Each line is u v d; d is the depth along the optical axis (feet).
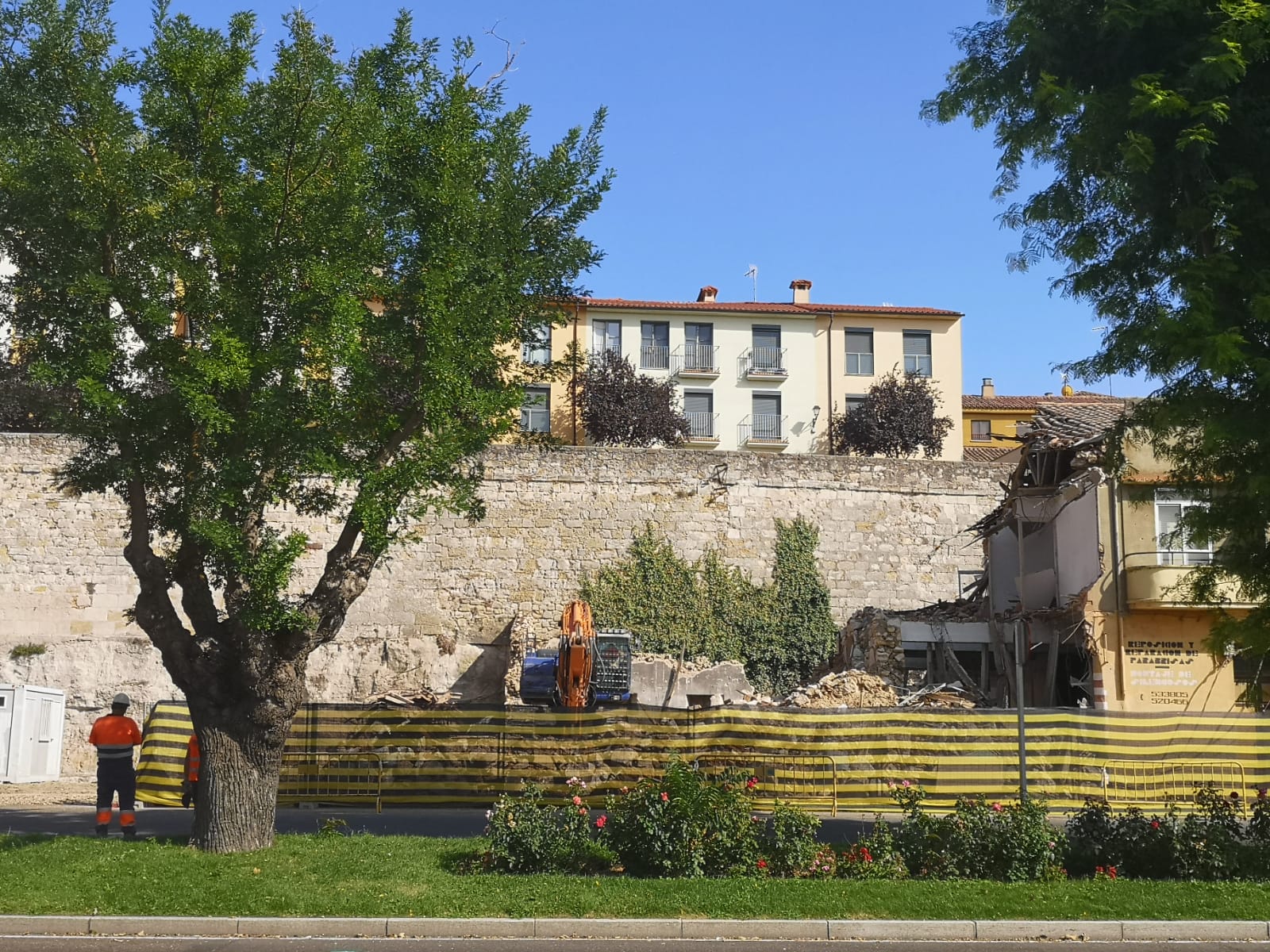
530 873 41.27
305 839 45.01
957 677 99.40
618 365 169.58
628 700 96.84
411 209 45.34
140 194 42.27
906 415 174.60
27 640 102.17
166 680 101.96
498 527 112.16
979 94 48.73
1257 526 44.37
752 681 112.37
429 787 67.97
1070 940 35.83
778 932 35.73
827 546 116.26
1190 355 39.81
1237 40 40.45
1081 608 86.63
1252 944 35.42
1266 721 69.67
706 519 115.14
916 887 39.70
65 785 85.35
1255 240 42.04
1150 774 68.80
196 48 42.65
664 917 36.42
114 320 43.21
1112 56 45.47
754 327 185.26
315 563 106.42
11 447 105.50
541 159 47.55
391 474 43.52
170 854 41.81
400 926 35.40
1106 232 47.50
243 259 42.83
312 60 43.88
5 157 40.96
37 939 34.12
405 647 107.65
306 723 68.03
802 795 68.74
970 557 117.80
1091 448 91.35
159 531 48.08
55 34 41.93
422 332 43.91
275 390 42.73
